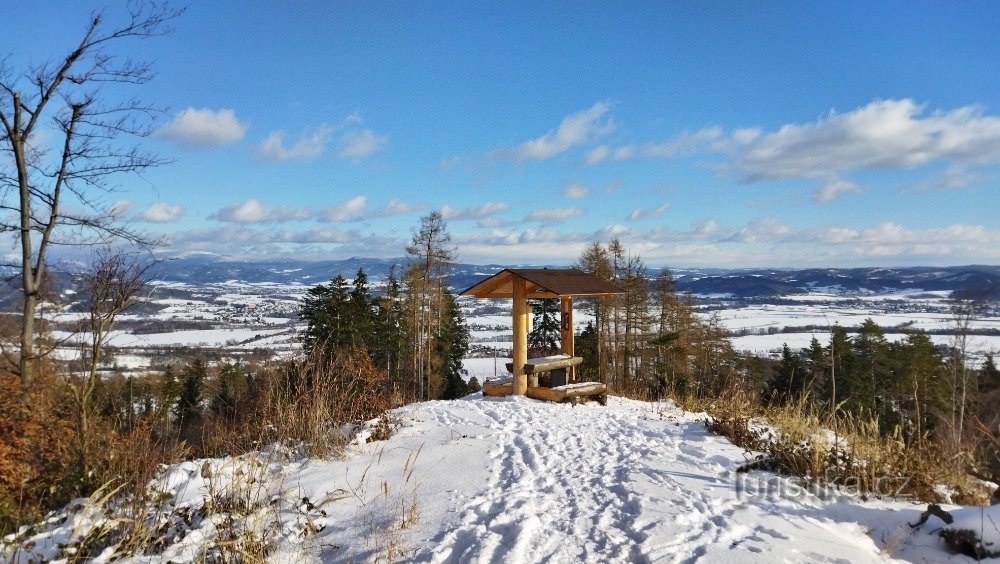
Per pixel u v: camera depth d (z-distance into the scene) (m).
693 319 28.98
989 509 4.08
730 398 11.21
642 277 29.03
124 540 4.29
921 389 12.86
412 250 29.17
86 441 6.04
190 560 4.02
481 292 12.69
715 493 5.05
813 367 23.73
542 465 6.29
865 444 6.30
